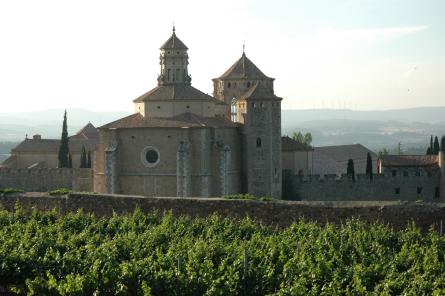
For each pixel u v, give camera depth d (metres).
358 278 47.78
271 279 50.22
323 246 57.78
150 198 78.19
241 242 59.97
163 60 137.75
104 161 120.44
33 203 82.31
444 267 51.06
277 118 131.12
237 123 132.75
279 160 132.00
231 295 49.12
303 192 139.38
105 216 75.62
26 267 55.34
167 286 50.25
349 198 139.12
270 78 151.12
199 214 76.00
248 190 130.00
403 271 51.84
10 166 171.62
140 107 131.12
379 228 63.59
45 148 177.62
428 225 68.94
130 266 51.41
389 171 141.62
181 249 56.84
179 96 129.00
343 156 189.62
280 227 72.88
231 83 149.75
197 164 119.94
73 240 60.84
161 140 119.88
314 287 46.91
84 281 50.34
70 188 144.62
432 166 141.50
